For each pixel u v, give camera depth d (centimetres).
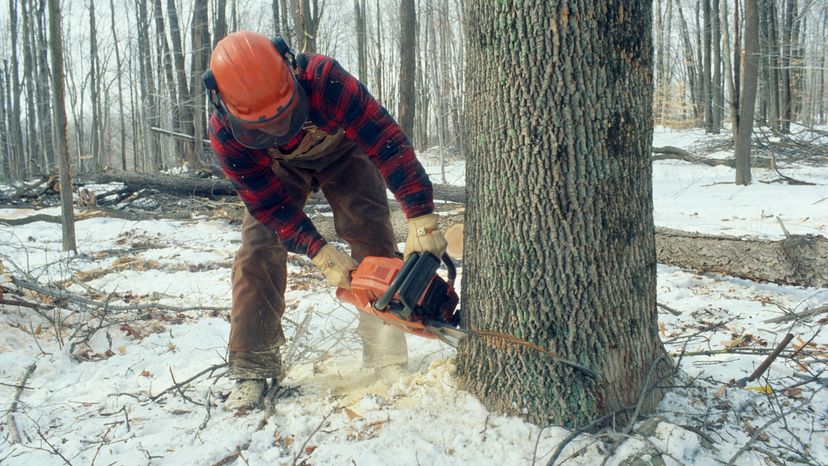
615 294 221
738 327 374
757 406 243
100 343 378
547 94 211
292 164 275
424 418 230
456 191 912
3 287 408
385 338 282
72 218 692
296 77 225
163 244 757
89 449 233
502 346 227
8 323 380
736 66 2081
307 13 1084
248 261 279
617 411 219
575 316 218
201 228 886
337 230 300
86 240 792
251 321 273
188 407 271
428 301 225
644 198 228
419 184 233
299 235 252
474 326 238
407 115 1112
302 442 228
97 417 266
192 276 564
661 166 1647
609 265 219
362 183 291
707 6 2731
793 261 464
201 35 2092
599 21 208
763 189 1144
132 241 788
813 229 697
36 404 284
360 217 291
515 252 221
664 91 3022
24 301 399
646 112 224
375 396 252
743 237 537
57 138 673
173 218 948
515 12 211
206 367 326
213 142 240
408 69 1099
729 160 1302
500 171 222
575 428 218
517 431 217
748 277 494
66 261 607
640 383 229
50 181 1069
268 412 252
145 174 1013
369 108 232
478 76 226
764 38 2497
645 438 202
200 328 399
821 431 227
